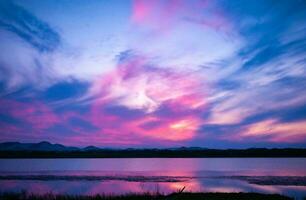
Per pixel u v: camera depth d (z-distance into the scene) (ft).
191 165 389.39
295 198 100.83
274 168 274.16
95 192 122.01
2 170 283.38
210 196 94.63
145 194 96.22
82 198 91.86
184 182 159.74
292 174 198.49
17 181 173.27
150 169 291.99
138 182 161.38
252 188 130.93
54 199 91.50
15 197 95.09
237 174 206.90
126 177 191.83
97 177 193.57
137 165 407.44
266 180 162.30
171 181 165.78
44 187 143.64
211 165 378.32
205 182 157.58
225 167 316.19
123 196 94.38
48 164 452.35
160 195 96.27
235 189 127.44
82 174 222.48
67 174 222.48
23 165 407.03
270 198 92.12
